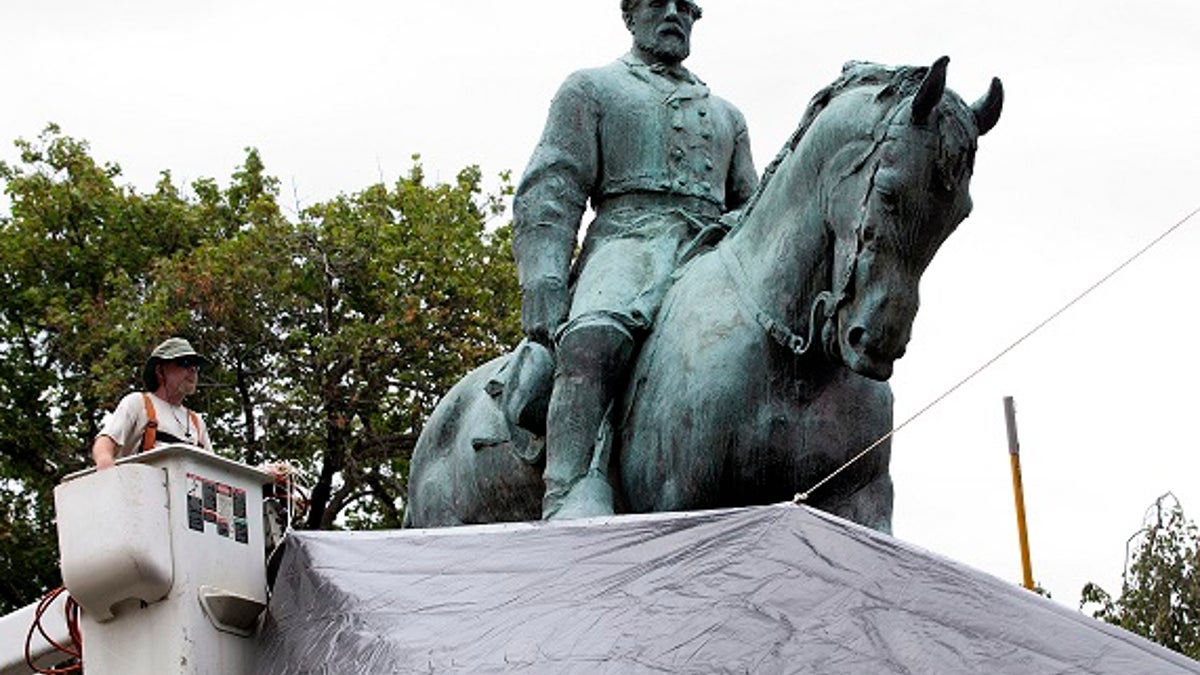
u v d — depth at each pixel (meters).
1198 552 14.73
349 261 20.95
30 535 21.16
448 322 20.77
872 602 7.15
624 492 9.02
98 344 21.05
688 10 9.84
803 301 8.59
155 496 7.74
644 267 9.23
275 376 20.53
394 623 7.59
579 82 9.66
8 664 8.62
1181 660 6.97
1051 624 7.04
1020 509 12.95
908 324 8.23
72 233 22.48
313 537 8.08
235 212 22.89
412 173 22.33
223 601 7.77
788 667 6.95
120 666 7.72
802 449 8.67
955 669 6.90
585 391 8.96
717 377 8.66
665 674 7.00
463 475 9.90
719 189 9.67
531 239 9.49
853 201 8.32
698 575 7.38
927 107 8.20
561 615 7.38
